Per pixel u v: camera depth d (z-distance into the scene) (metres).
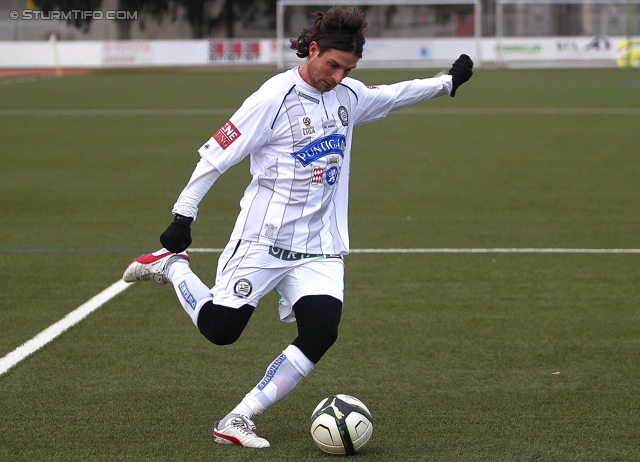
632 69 126.88
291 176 12.58
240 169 43.59
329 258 13.15
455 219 32.06
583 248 27.61
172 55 135.62
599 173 42.12
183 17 145.12
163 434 13.82
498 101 78.75
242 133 12.26
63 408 14.93
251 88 93.19
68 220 31.77
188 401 15.33
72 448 13.26
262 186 12.84
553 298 22.17
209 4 145.25
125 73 126.19
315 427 12.94
